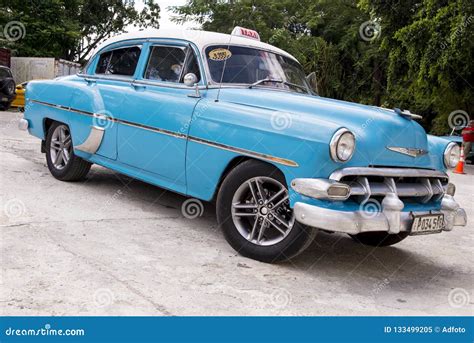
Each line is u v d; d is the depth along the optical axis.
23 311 2.84
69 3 31.08
